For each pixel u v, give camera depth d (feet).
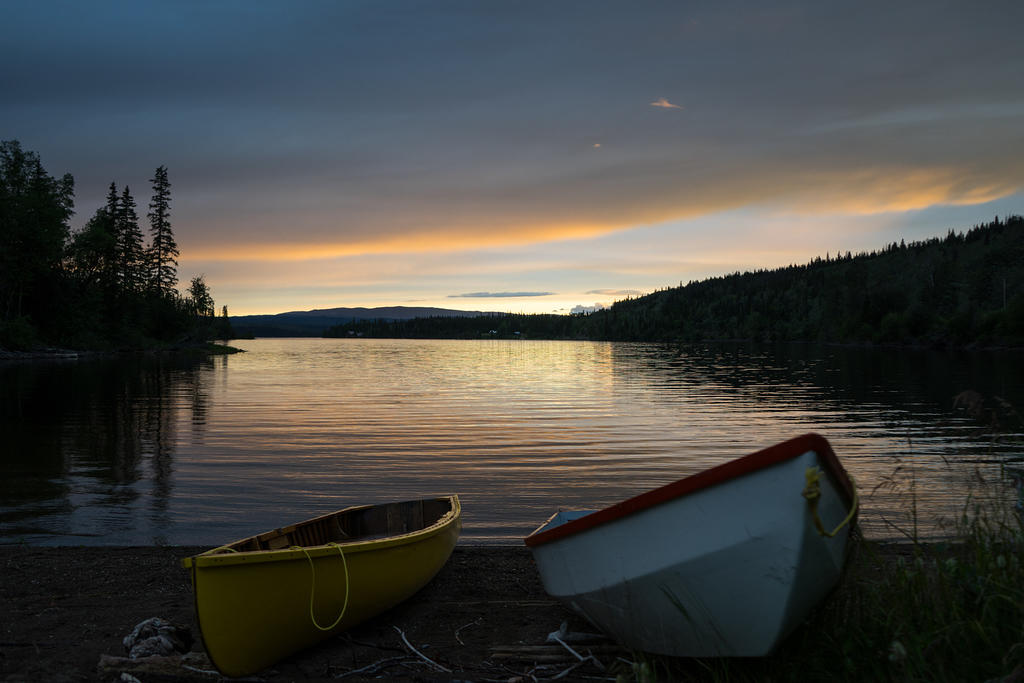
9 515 30.89
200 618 13.28
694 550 12.14
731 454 48.47
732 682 12.92
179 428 61.77
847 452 48.26
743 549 11.57
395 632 17.22
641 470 42.55
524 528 29.60
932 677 11.10
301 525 19.53
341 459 46.01
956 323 325.01
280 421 67.51
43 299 220.64
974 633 11.83
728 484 11.68
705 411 77.46
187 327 305.12
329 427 63.10
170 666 14.37
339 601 15.74
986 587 12.64
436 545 19.85
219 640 13.55
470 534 28.60
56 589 20.45
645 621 13.42
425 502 23.34
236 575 13.74
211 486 37.24
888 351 304.09
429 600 19.86
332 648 16.19
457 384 125.49
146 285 285.43
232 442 53.42
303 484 38.04
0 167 205.77
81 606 18.89
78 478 39.11
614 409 80.02
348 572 15.92
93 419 67.87
